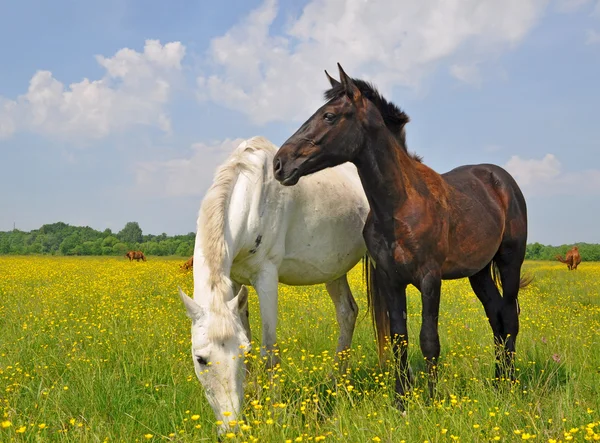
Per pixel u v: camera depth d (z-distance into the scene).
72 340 5.36
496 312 4.99
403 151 4.09
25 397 3.81
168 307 7.40
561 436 2.89
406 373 3.89
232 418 2.98
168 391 3.89
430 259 3.91
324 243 4.79
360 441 2.82
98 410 3.64
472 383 3.91
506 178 5.06
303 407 3.04
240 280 4.43
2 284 11.27
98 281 11.58
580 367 4.62
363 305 9.16
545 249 60.94
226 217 3.88
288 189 4.41
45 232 104.94
